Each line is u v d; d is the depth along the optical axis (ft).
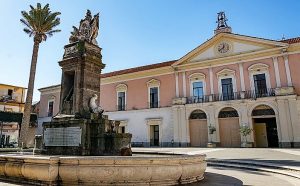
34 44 76.48
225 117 89.25
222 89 92.79
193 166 21.07
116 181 17.83
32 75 73.77
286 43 82.23
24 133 70.28
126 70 120.16
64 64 32.37
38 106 144.36
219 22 100.07
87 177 17.79
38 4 78.38
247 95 86.63
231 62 92.48
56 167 18.44
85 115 29.40
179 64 102.22
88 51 32.12
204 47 98.32
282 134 77.66
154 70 107.76
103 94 120.88
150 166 18.33
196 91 98.07
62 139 28.07
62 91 31.83
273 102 80.84
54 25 79.82
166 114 101.60
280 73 83.35
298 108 78.07
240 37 91.30
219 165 38.37
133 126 108.78
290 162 35.42
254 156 47.34
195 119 95.25
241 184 20.76
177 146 94.84
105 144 26.94
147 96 108.68
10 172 20.54
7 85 145.38
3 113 97.66
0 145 98.02
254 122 87.86
